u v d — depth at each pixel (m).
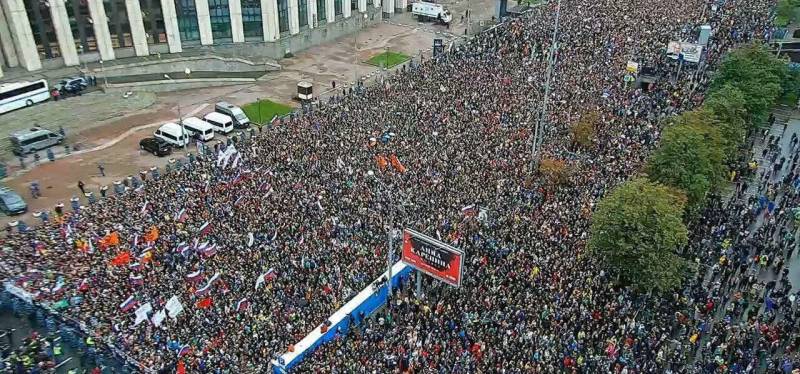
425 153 64.81
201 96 93.62
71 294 46.41
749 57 78.44
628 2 116.81
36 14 88.69
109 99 88.50
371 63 107.00
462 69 87.25
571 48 93.19
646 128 71.12
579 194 59.00
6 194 63.53
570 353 42.00
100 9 92.56
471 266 49.62
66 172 71.56
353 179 60.53
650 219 47.72
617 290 49.84
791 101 88.94
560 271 48.62
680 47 84.69
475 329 43.81
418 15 129.38
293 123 73.81
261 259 49.34
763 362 44.72
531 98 77.38
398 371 40.09
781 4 111.19
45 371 43.03
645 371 41.22
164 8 96.94
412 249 47.44
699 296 49.41
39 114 83.12
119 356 42.31
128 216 55.25
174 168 71.56
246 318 44.12
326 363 41.06
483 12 134.50
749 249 56.09
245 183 60.03
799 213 57.56
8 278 48.22
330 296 46.62
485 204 56.81
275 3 103.56
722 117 66.88
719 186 62.19
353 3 121.69
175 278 47.50
